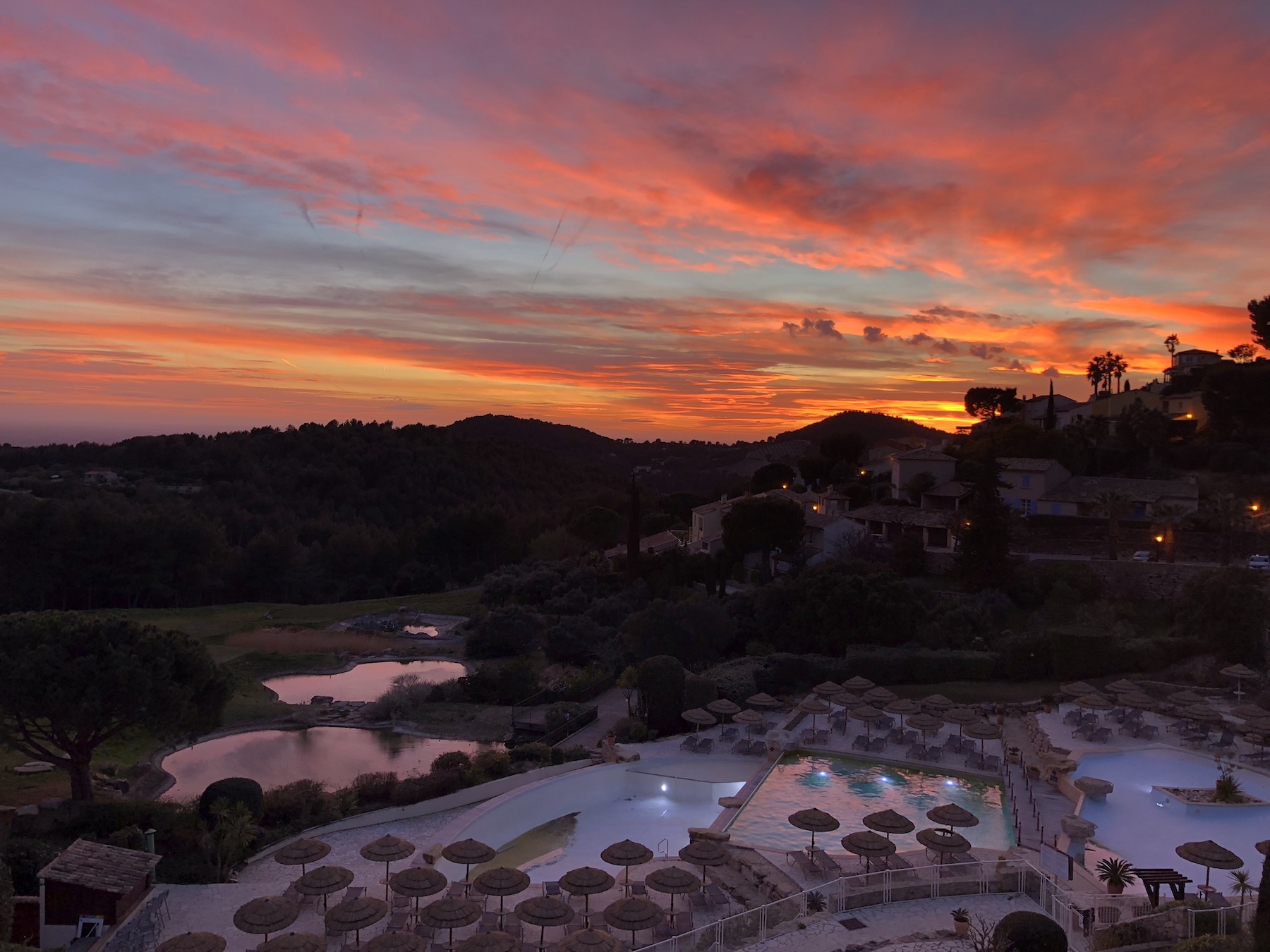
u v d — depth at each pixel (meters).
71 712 30.19
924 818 32.38
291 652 69.00
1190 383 108.12
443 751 45.94
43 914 23.20
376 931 24.27
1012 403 136.00
